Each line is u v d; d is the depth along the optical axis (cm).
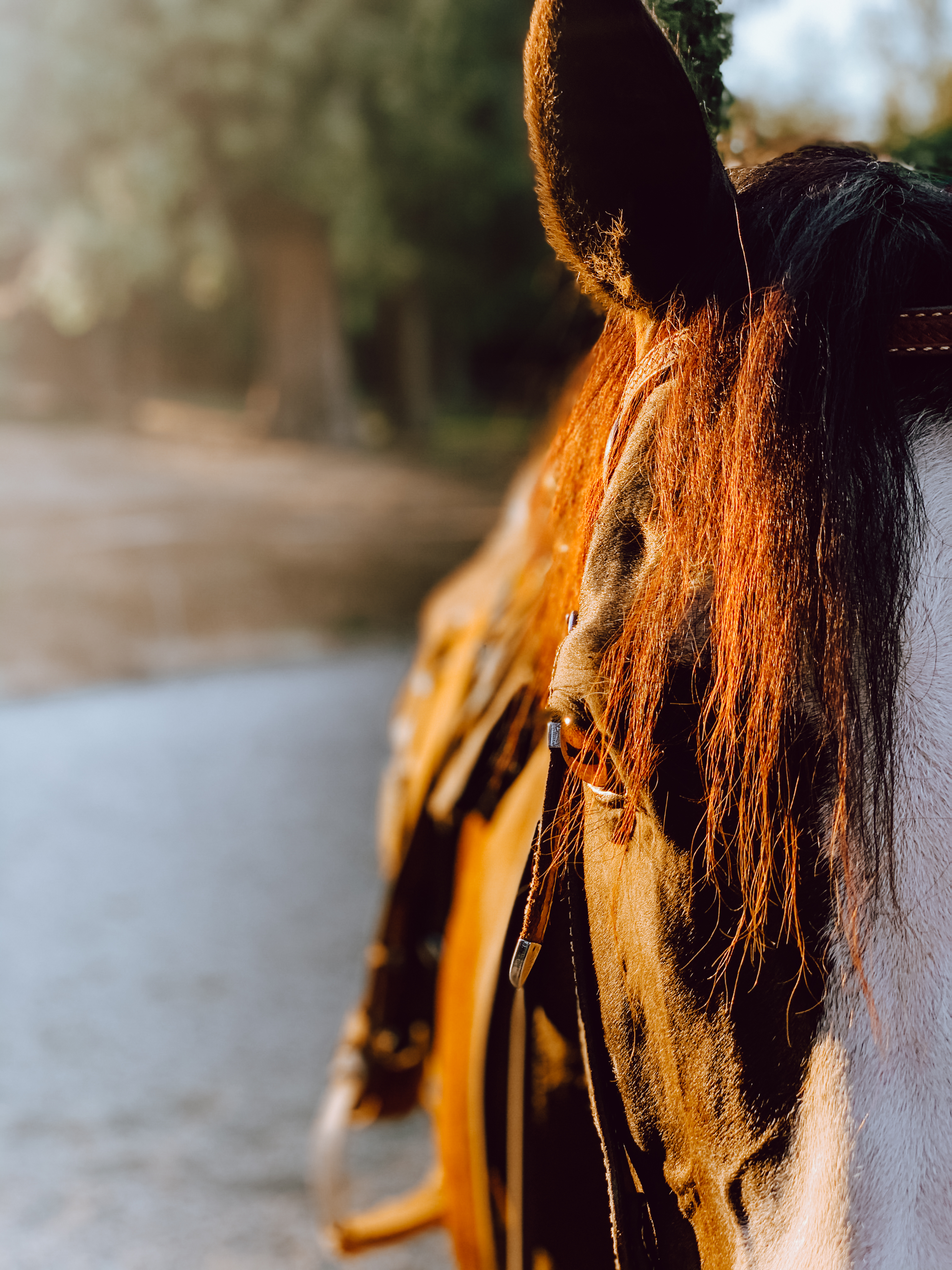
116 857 454
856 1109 60
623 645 67
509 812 121
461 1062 129
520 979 86
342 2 1043
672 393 68
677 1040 69
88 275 1145
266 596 898
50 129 1080
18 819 503
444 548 1052
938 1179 58
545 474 114
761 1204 64
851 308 63
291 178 1118
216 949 372
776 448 62
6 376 1773
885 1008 60
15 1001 343
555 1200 101
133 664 777
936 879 60
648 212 71
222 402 2133
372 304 1617
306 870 435
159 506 1095
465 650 158
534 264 1504
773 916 64
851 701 59
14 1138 276
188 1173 260
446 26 1093
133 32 1038
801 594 60
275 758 581
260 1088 293
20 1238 239
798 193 73
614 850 76
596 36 69
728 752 63
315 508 1141
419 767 156
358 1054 177
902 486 60
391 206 1269
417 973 164
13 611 814
